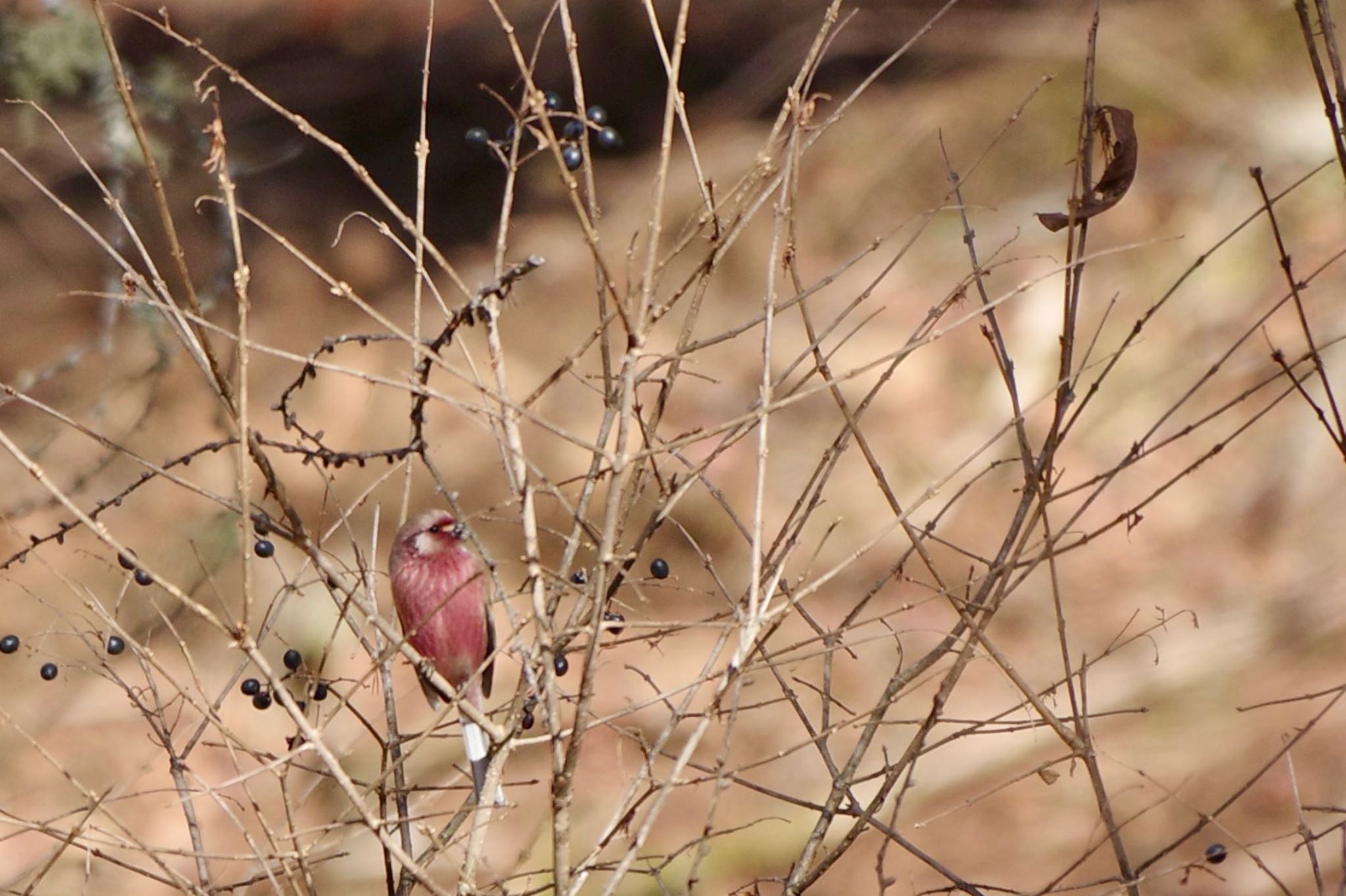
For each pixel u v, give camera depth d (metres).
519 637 6.47
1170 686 12.73
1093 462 15.33
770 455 15.73
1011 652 13.38
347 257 20.70
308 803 10.94
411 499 15.20
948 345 16.83
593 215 5.66
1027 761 12.08
